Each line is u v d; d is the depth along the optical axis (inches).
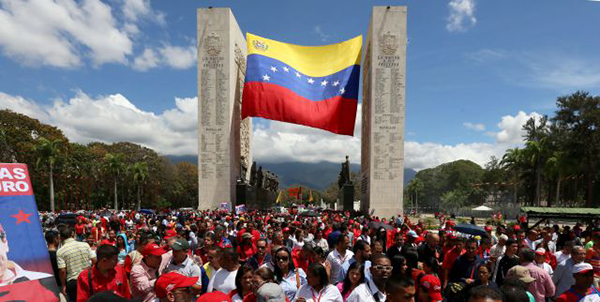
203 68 1640.0
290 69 1492.4
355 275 217.6
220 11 1648.6
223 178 1612.9
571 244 349.1
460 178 4665.4
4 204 146.9
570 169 2117.4
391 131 1537.9
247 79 1470.2
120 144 3385.8
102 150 3211.1
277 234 339.3
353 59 1503.4
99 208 3093.0
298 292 209.5
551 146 2455.7
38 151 2206.0
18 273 142.9
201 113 1633.9
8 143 2294.5
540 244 428.8
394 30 1553.9
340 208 1839.3
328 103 1477.6
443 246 398.3
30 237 150.3
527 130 2881.4
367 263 243.3
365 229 482.6
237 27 1791.3
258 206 1900.8
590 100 2033.7
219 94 1633.9
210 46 1640.0
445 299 281.7
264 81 1460.4
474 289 125.3
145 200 3321.9
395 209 1519.4
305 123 1466.5
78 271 280.2
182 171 3767.2
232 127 1663.4
